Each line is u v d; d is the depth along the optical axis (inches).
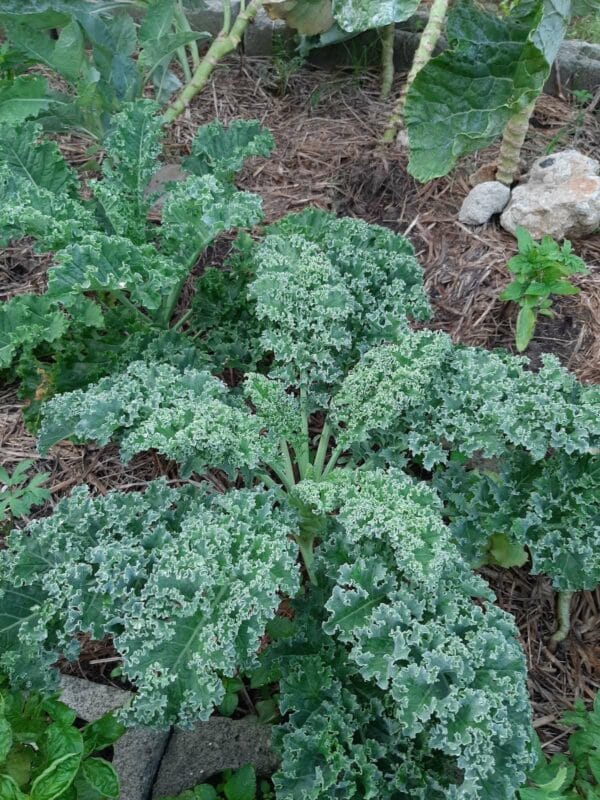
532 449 24.9
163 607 20.9
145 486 32.4
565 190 39.9
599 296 38.7
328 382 29.0
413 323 38.1
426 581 21.1
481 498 26.6
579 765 24.1
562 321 37.8
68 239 27.9
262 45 57.1
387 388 26.3
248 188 45.9
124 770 24.1
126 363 30.8
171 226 30.0
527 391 26.4
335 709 22.0
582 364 35.8
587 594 29.9
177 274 29.8
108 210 30.9
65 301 26.2
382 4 40.3
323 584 25.5
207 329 34.4
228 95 53.6
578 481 25.7
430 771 21.3
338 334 28.6
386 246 32.7
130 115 33.0
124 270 27.2
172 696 20.2
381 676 20.1
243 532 22.0
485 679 20.4
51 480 32.4
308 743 21.3
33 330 30.0
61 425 26.4
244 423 24.9
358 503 23.1
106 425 24.5
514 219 41.1
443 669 20.2
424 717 19.2
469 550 26.4
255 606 20.8
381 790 20.9
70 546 22.7
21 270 41.4
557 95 53.4
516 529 25.1
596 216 39.9
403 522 22.3
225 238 42.6
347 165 46.9
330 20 48.1
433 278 40.4
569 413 25.3
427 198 44.6
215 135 34.9
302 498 24.4
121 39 43.8
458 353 27.8
